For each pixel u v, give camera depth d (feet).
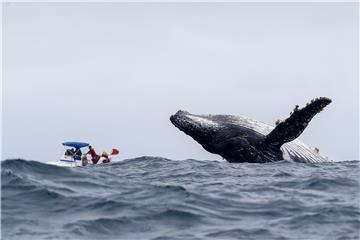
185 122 336.49
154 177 246.88
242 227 162.20
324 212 175.11
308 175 245.86
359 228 160.97
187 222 167.02
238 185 218.59
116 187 205.77
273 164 297.53
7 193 192.03
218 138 330.54
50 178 212.64
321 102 286.46
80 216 171.53
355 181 224.94
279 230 159.63
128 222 166.30
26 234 156.04
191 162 298.56
